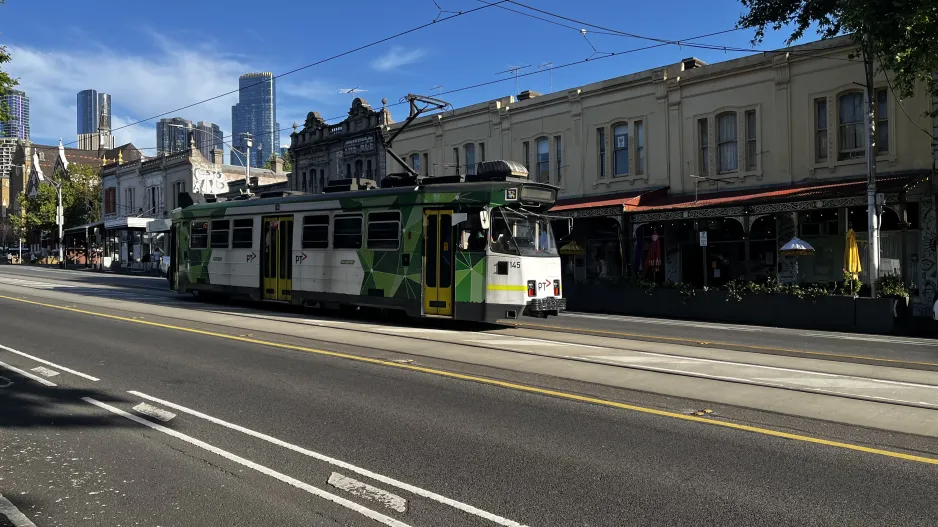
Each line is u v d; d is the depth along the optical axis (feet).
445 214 47.57
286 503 15.74
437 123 105.60
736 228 75.20
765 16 58.70
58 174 236.22
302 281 55.88
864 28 45.11
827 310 56.54
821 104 68.85
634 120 83.51
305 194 58.39
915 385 28.32
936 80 56.18
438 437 20.86
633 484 16.88
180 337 41.37
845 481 16.99
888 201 60.80
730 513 15.08
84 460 18.70
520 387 27.71
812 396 26.21
